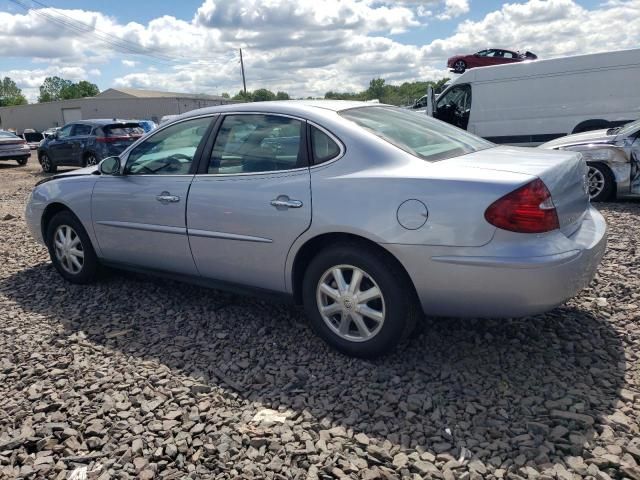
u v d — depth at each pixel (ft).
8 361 11.60
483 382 10.04
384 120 12.06
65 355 11.80
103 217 14.92
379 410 9.29
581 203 11.10
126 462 8.20
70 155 55.42
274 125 11.96
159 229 13.61
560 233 9.82
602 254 10.83
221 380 10.53
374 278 10.47
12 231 25.02
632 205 25.23
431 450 8.25
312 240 11.12
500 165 10.18
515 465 7.80
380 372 10.52
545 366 10.51
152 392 10.09
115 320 13.65
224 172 12.49
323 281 11.20
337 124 11.16
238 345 12.03
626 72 35.96
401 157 10.53
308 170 11.16
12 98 365.61
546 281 9.29
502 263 9.27
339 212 10.52
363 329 10.83
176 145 13.57
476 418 8.92
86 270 16.06
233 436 8.73
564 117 38.34
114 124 53.31
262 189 11.63
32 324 13.62
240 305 14.33
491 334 11.89
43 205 16.56
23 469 8.14
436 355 11.13
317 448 8.36
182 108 201.05
